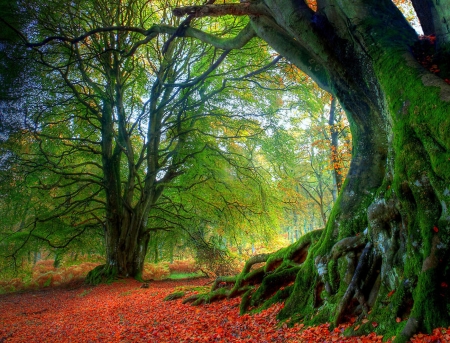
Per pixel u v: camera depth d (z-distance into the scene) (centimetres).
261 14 730
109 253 2111
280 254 896
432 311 408
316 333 545
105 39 1877
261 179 2228
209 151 2086
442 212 433
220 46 891
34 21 1493
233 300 933
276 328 639
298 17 629
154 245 2591
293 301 679
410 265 464
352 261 584
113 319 1021
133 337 762
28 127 1717
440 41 541
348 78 634
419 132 455
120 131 2159
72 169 2323
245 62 1909
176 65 2184
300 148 2469
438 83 452
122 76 2139
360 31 572
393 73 510
